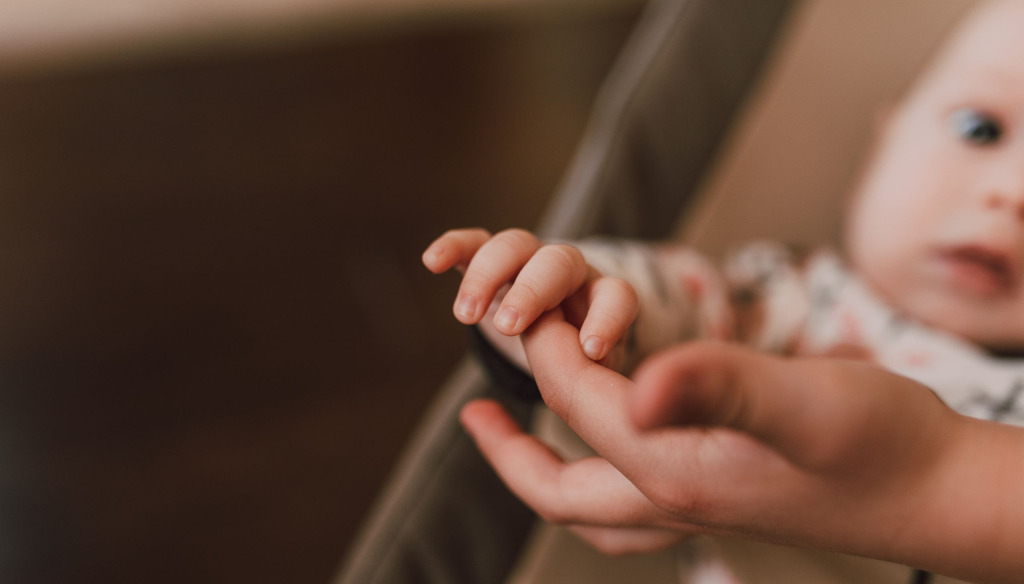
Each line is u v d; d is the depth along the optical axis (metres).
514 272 0.31
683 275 0.38
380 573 0.38
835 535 0.27
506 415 0.34
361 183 0.94
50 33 0.74
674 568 0.38
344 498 0.67
